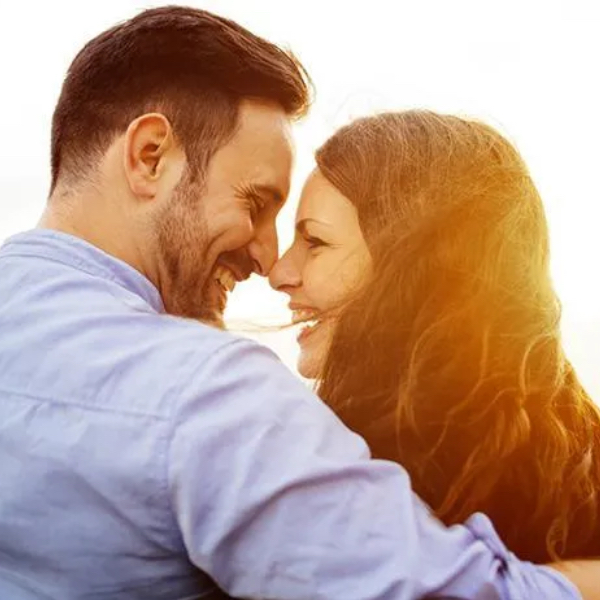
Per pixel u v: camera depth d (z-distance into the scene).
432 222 1.43
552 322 1.46
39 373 1.12
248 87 1.37
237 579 1.04
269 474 1.01
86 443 1.06
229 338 1.11
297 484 1.01
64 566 1.10
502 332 1.40
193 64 1.34
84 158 1.35
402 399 1.37
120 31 1.37
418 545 1.02
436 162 1.47
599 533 1.39
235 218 1.37
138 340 1.11
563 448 1.39
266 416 1.04
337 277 1.48
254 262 1.44
